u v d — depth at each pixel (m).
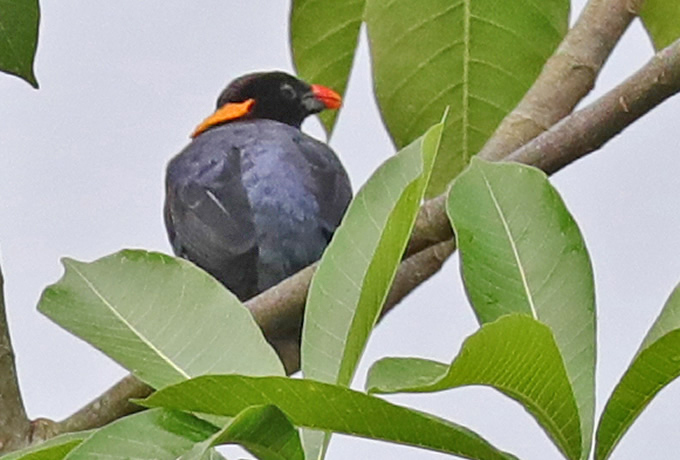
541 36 8.16
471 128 8.39
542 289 5.78
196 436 4.85
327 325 5.39
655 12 8.27
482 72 8.27
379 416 4.65
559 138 7.11
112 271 5.73
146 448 4.79
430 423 4.68
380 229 5.49
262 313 7.55
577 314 5.72
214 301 5.64
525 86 8.26
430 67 8.25
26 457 4.77
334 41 8.70
